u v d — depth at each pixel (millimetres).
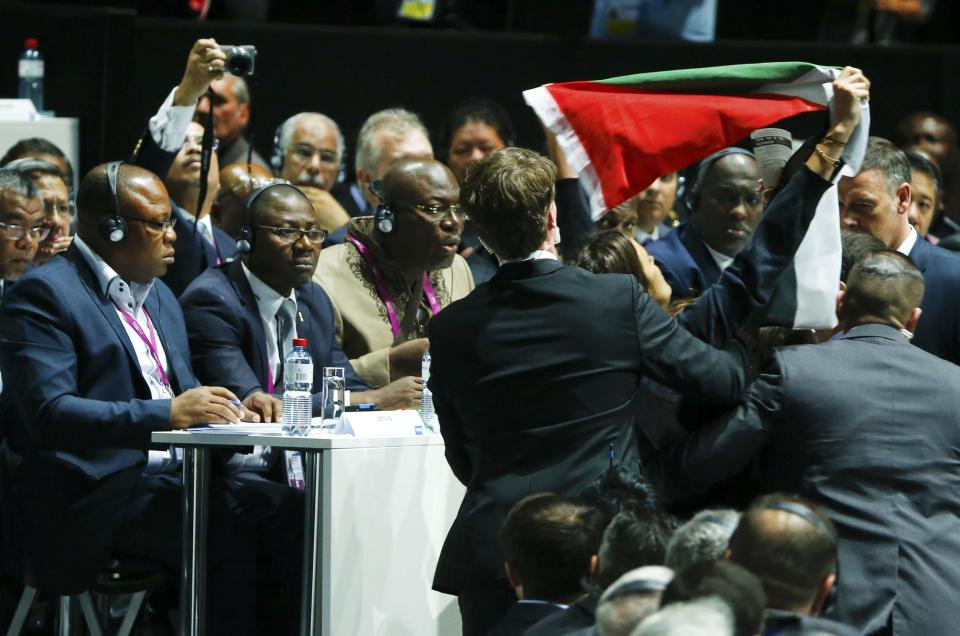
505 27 28422
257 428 15578
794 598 9539
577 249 16047
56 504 16422
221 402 15875
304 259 17875
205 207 21078
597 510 11023
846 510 12695
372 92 26609
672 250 20750
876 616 12414
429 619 15594
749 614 8008
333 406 16719
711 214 20531
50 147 23656
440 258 18922
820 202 12922
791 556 9539
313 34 26359
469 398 12648
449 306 12992
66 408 15898
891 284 13398
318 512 14742
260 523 17031
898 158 17594
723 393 12672
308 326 18188
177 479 17188
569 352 12352
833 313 12961
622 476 11859
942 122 27000
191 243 20266
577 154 13703
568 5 27391
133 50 25766
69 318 16453
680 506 13539
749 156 20656
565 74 26891
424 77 26703
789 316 12906
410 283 19375
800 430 12867
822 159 12938
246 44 26203
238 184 22750
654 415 13305
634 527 10492
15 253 19297
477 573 12352
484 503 12422
